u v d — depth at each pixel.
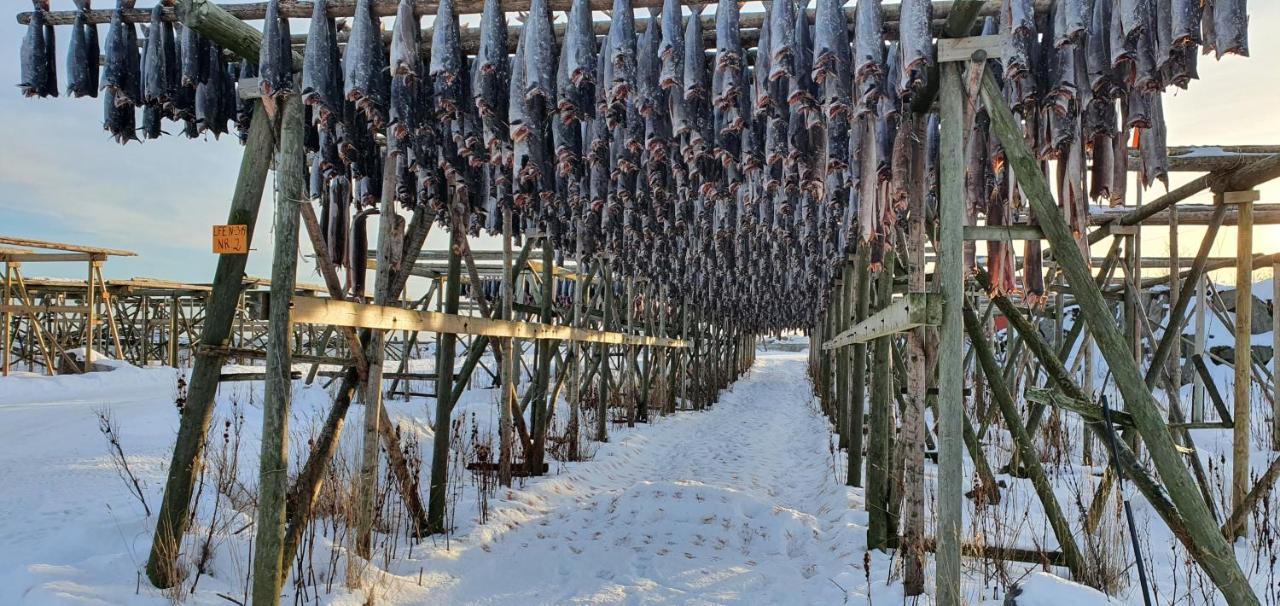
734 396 24.14
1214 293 9.41
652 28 3.65
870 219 3.99
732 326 27.39
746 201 6.57
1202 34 3.29
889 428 5.47
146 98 4.14
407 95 3.86
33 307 19.11
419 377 8.28
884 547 5.29
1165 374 6.26
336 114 3.76
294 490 3.96
